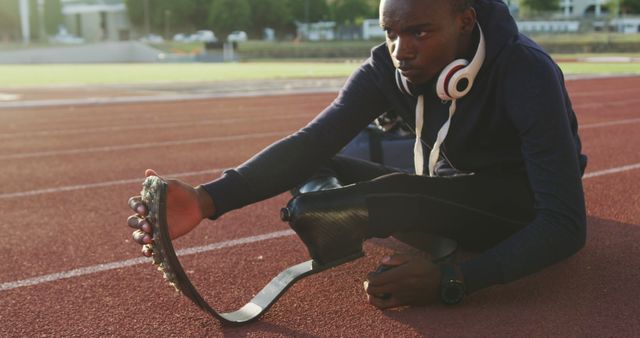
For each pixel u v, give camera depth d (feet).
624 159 18.61
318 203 6.88
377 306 7.32
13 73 87.81
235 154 21.49
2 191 15.78
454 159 7.79
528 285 8.26
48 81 67.77
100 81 67.05
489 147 7.63
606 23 194.90
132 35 261.85
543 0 228.22
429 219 7.58
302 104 39.75
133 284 8.85
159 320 7.56
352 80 7.84
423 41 6.53
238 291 8.50
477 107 7.18
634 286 8.19
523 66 6.86
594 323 7.11
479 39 6.86
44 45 169.89
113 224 12.32
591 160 18.52
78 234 11.63
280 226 11.87
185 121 31.63
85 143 24.52
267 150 7.27
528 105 6.80
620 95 42.73
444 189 7.55
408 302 7.26
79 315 7.78
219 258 9.98
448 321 7.20
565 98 7.36
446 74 6.73
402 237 8.87
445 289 7.02
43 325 7.50
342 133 7.66
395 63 6.87
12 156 21.56
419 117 7.54
